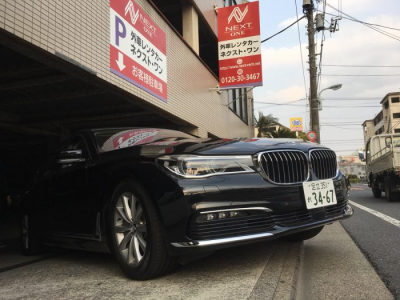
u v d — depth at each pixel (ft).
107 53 17.52
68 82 19.22
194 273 10.10
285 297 8.09
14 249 16.87
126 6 19.67
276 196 9.84
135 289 8.98
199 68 33.01
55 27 13.91
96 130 13.43
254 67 33.73
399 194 38.04
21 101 21.34
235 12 34.58
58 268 11.95
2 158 41.55
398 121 190.60
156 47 23.52
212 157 9.53
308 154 11.19
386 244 14.34
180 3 32.73
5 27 11.55
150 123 30.89
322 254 12.92
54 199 13.12
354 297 8.65
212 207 8.92
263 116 100.32
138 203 9.84
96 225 10.98
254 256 11.85
